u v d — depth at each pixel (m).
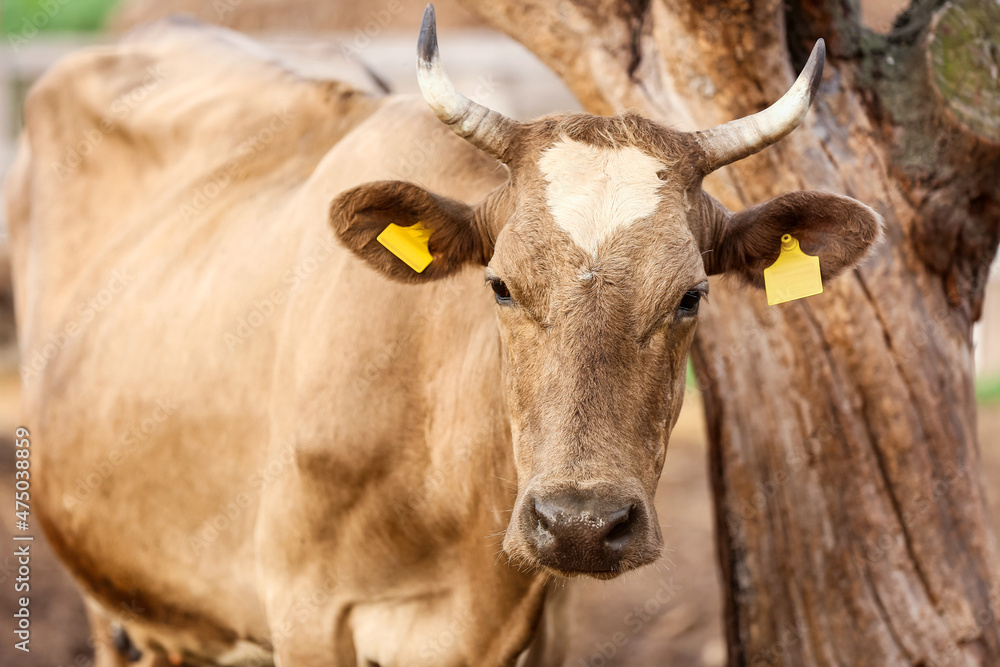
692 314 3.61
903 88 4.68
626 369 3.41
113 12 19.98
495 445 4.08
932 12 4.68
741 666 5.32
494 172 4.48
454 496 4.21
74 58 6.51
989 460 9.63
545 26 4.93
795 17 4.78
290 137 5.46
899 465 4.85
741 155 3.66
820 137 4.64
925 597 4.91
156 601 5.37
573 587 4.88
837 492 4.91
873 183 4.67
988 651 4.96
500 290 3.66
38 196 6.43
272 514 4.53
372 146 4.80
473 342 4.18
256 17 17.88
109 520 5.38
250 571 4.89
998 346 13.11
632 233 3.47
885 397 4.79
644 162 3.61
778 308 4.84
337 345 4.35
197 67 6.23
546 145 3.68
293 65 6.00
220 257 5.23
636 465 3.39
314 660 4.50
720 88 4.56
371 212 3.95
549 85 15.89
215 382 4.93
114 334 5.50
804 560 5.02
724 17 4.39
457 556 4.36
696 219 3.70
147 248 5.65
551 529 3.22
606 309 3.40
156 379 5.18
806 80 3.55
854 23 4.84
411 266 4.06
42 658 7.01
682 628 7.52
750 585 5.21
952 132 4.50
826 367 4.81
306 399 4.38
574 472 3.24
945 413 4.87
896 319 4.73
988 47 4.48
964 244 4.79
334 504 4.34
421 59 3.64
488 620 4.33
